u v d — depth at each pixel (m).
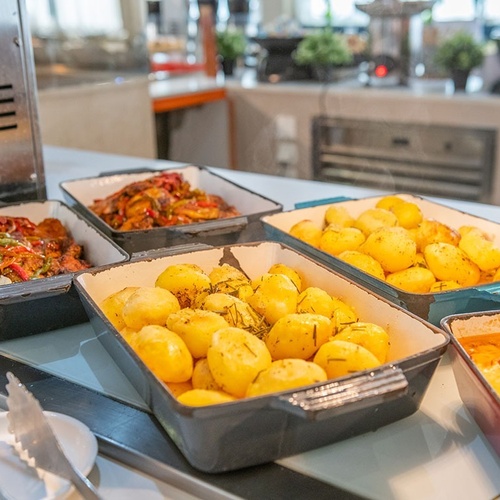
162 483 0.73
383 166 3.41
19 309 0.98
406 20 3.35
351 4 4.52
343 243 1.15
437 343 0.79
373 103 3.31
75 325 1.05
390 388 0.66
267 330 0.84
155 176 1.58
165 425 0.75
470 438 0.78
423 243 1.16
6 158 1.49
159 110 3.40
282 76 3.73
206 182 1.64
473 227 1.21
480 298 0.95
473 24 3.66
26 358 0.96
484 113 3.05
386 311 0.88
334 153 3.53
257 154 3.79
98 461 0.76
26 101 1.48
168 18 3.98
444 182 3.27
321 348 0.76
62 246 1.27
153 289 0.88
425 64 3.52
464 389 0.80
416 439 0.78
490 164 3.12
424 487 0.71
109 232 1.26
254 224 1.31
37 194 1.56
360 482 0.71
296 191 1.70
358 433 0.77
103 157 2.09
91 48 3.03
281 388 0.69
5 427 0.80
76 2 2.94
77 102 3.00
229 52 4.00
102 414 0.82
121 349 0.79
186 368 0.76
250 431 0.68
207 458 0.69
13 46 1.43
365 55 3.81
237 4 4.41
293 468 0.73
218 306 0.86
